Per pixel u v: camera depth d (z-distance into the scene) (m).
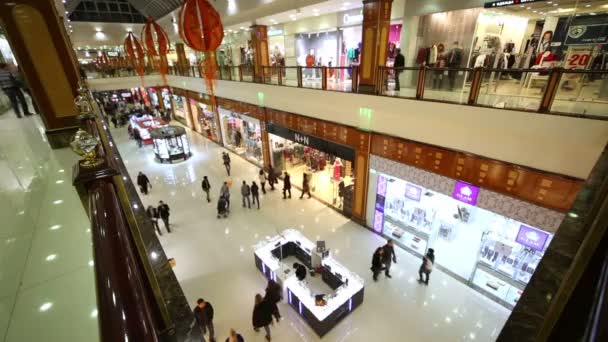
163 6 15.80
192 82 17.14
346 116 7.66
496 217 5.64
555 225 4.52
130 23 22.03
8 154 3.22
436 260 6.96
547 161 4.41
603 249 1.12
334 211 9.41
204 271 6.93
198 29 4.70
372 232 8.21
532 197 4.69
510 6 6.40
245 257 7.36
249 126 13.55
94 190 1.10
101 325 0.47
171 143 13.91
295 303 5.77
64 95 4.18
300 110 9.20
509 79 4.93
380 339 5.21
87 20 20.05
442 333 5.29
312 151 12.22
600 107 4.20
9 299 1.56
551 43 6.34
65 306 1.53
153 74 21.25
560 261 2.02
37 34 3.90
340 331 5.37
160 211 8.22
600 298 0.72
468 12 7.19
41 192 2.76
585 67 5.63
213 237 8.20
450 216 6.42
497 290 5.93
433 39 8.13
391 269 6.82
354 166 8.00
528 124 4.46
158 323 1.48
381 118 6.79
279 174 12.27
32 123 4.74
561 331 1.18
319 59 12.40
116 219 0.90
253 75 11.41
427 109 5.76
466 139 5.32
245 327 5.50
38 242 2.02
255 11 10.52
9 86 4.69
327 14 11.23
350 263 7.04
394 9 8.80
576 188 4.17
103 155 1.36
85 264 1.85
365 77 6.95
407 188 7.05
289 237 7.50
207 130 17.98
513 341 1.73
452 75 5.83
